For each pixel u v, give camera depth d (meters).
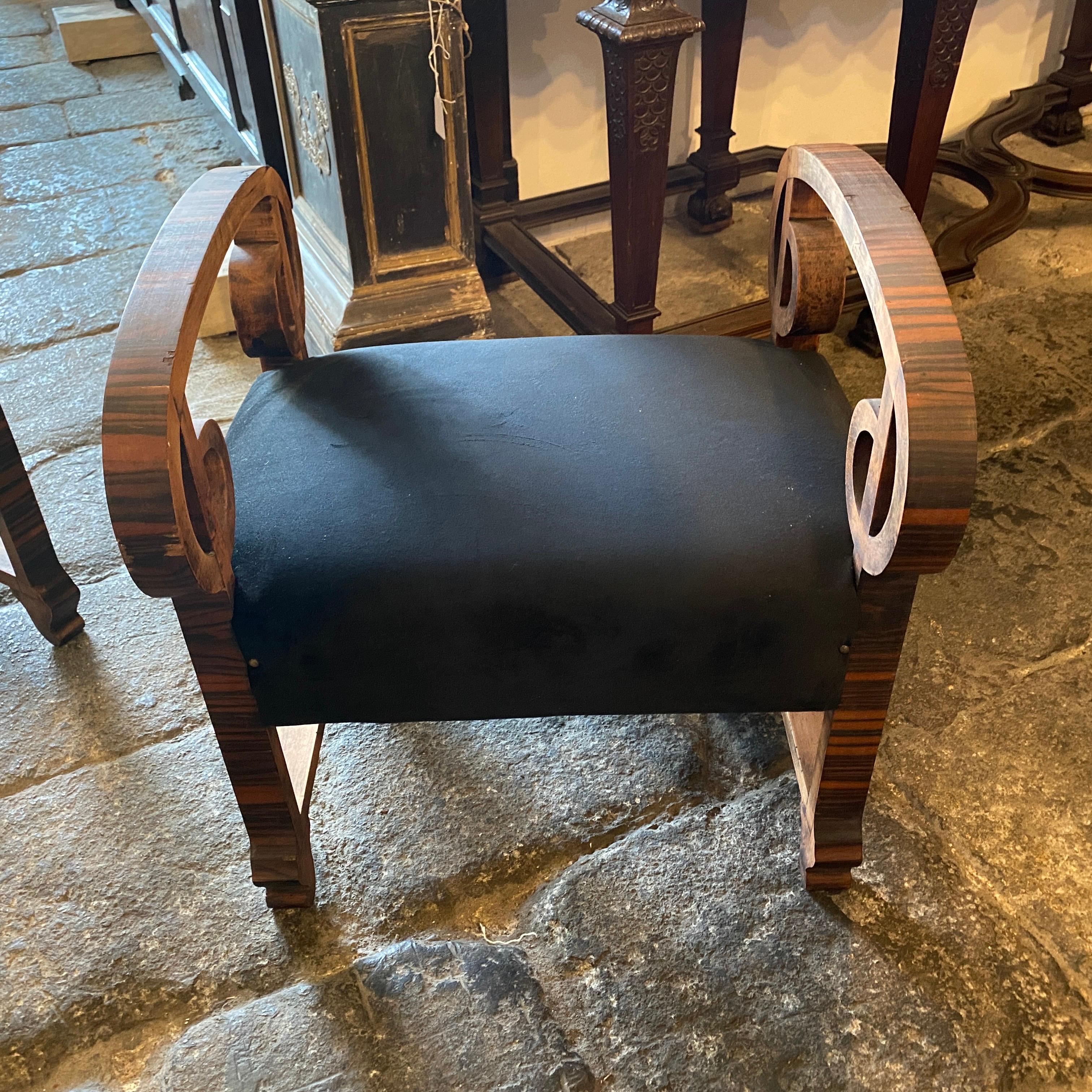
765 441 0.91
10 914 1.10
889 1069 0.96
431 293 1.65
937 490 0.69
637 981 1.02
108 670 1.38
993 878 1.11
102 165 2.66
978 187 2.27
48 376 1.94
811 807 1.07
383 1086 0.95
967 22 1.58
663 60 1.37
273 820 1.01
